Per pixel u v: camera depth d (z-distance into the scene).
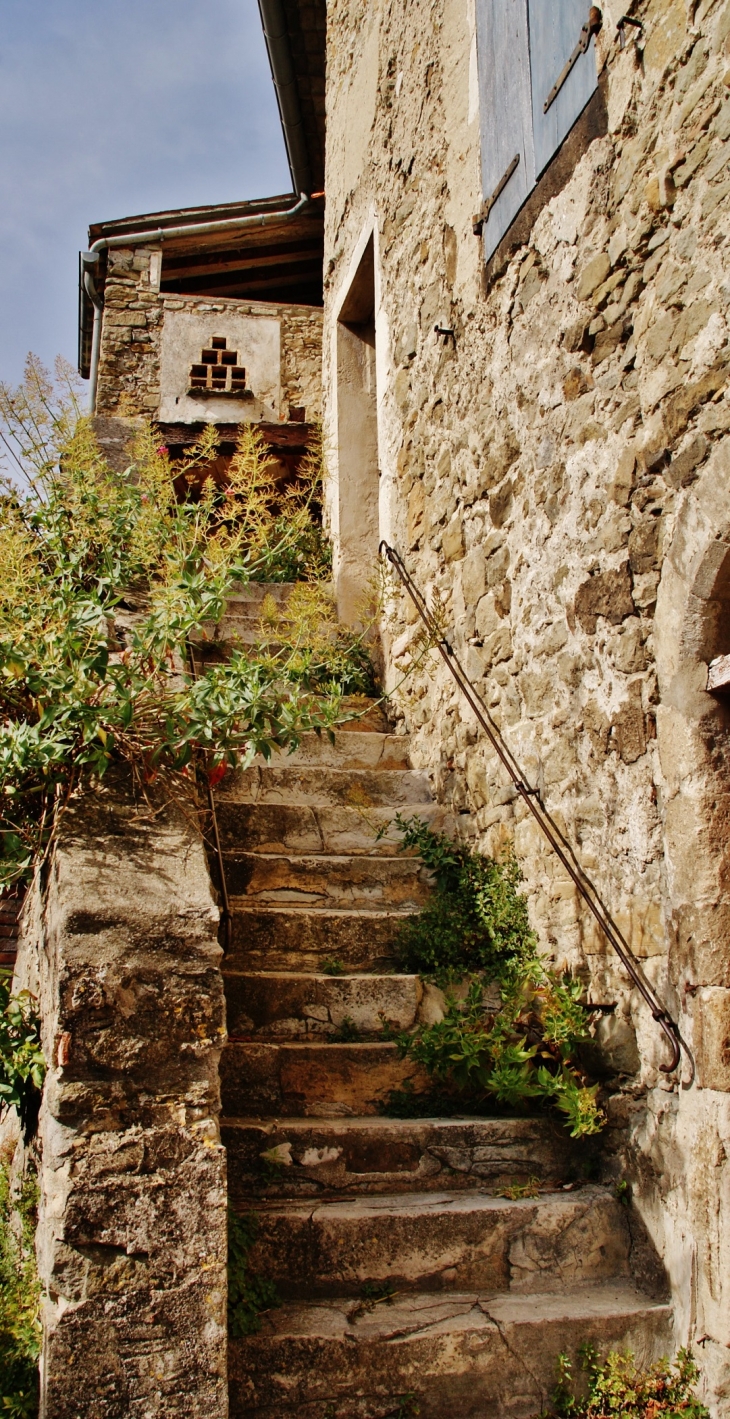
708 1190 2.71
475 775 4.43
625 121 3.30
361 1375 2.60
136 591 4.12
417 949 3.93
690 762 2.89
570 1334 2.75
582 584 3.51
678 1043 2.88
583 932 3.44
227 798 4.66
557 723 3.68
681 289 3.00
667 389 3.04
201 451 4.28
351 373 7.57
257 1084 3.35
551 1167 3.27
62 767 3.08
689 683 2.91
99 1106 2.40
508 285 4.21
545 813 3.72
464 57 4.89
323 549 7.26
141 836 2.94
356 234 7.07
